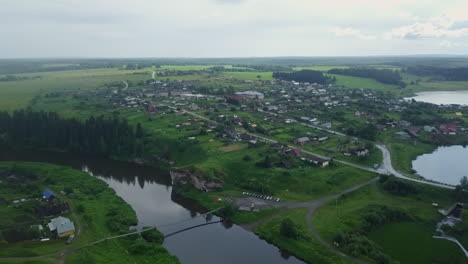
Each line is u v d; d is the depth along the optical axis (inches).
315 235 4293.8
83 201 5206.7
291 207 5078.7
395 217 4749.0
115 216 4736.7
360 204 5078.7
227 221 4911.4
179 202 5654.5
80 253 3742.6
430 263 3767.2
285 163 6373.0
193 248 4197.8
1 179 5984.3
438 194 5359.3
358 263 3713.1
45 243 3912.4
